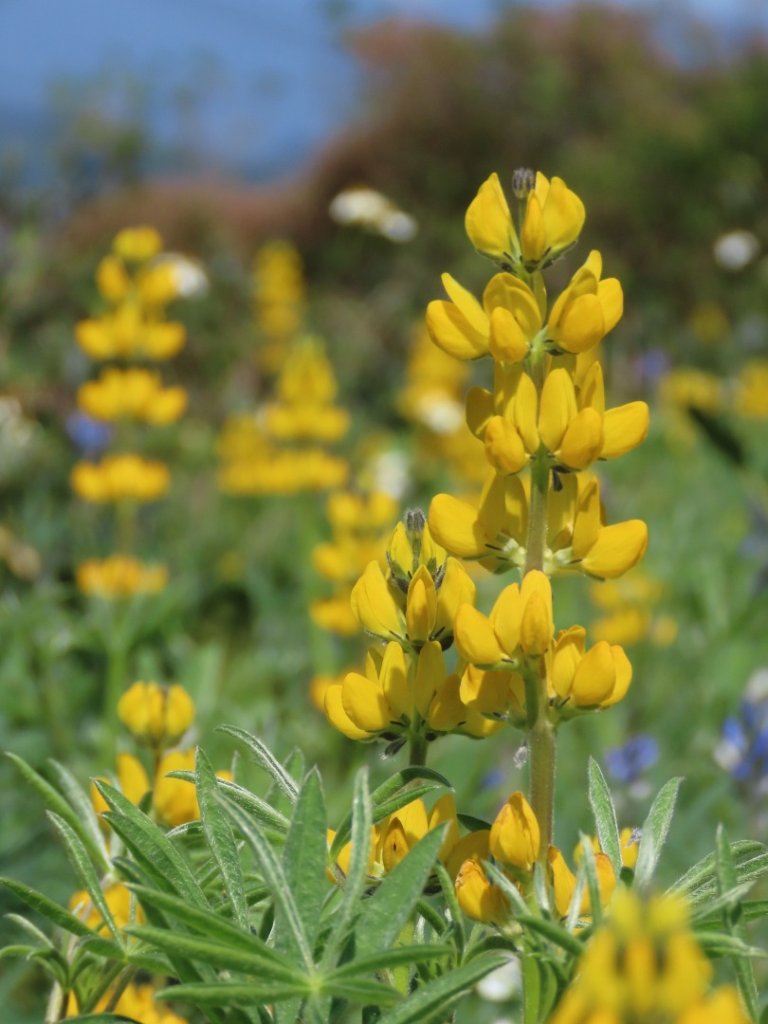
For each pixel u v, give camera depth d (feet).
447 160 23.45
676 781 1.83
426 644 1.90
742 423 11.65
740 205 21.33
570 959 1.67
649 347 16.37
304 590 6.86
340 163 23.39
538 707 1.81
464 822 1.87
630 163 21.80
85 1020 1.71
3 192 11.87
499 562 1.90
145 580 5.07
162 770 2.62
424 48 23.84
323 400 6.90
